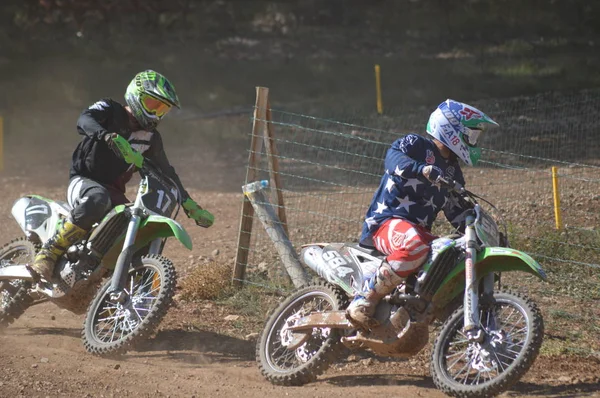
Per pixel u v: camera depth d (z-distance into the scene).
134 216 19.88
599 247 27.78
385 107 66.81
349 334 17.69
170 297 19.19
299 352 18.67
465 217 16.62
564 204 35.09
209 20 114.25
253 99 76.19
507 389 15.75
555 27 115.62
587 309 23.44
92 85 79.69
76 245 20.78
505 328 17.50
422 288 16.67
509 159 47.03
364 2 125.88
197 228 36.75
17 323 23.53
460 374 17.55
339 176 46.31
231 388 17.33
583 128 53.41
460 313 16.89
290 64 92.50
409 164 16.61
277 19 120.12
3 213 41.53
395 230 16.97
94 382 17.41
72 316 24.78
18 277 21.44
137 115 20.09
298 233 32.25
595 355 19.75
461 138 16.80
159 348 21.05
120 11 104.56
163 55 94.38
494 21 116.94
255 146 25.92
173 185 20.80
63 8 102.12
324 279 18.84
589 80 77.88
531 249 27.72
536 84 76.19
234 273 26.38
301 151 53.06
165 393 16.91
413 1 123.88
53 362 18.78
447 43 108.56
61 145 60.69
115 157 20.88
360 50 104.88
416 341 16.86
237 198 44.50
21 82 80.00
